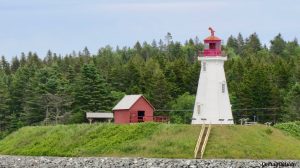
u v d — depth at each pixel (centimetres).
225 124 11781
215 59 12344
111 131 11694
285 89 17700
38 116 17175
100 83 16400
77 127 12281
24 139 12569
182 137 10994
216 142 10788
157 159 10162
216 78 12356
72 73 19488
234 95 16638
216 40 12431
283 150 10775
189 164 9938
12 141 12781
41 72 18262
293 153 10719
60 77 19050
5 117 17675
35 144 12181
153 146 10869
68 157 10988
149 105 13100
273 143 11031
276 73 18400
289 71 18888
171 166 10006
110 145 11175
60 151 11475
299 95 15612
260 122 15638
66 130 12288
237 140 10881
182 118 15962
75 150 11344
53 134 12306
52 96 17012
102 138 11544
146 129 11431
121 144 11112
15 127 17200
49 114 16975
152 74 18625
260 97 15800
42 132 12631
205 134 11056
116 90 18625
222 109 12306
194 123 12431
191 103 16238
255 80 15888
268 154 10544
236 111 15812
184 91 18212
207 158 10288
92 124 12238
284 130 12169
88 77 16375
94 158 10588
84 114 15975
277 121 15612
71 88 17312
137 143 11038
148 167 10112
